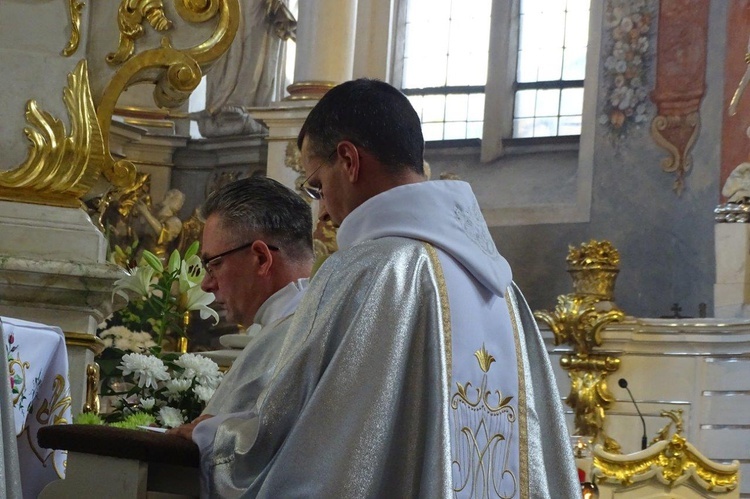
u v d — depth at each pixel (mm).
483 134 16594
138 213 12547
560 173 15852
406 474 2471
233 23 5387
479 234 2777
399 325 2506
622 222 15125
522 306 2902
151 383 4215
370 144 2748
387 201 2703
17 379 3592
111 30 5305
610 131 15430
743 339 11258
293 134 12930
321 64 13109
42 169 5102
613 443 11594
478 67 16891
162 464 2676
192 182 13477
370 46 17031
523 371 2715
